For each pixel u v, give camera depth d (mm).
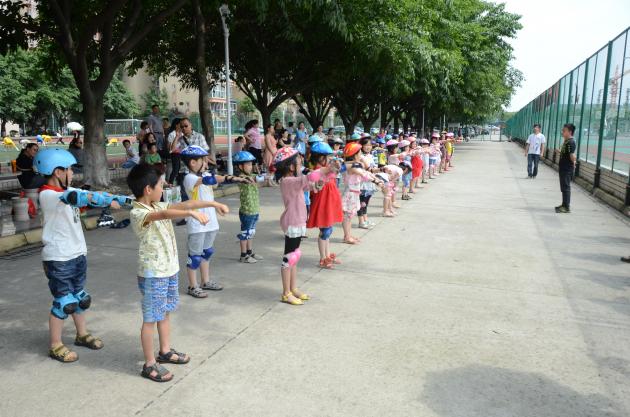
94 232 7816
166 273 3418
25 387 3311
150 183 3363
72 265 3646
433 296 5035
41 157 3557
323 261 6004
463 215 9477
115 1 10414
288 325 4305
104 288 5211
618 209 10070
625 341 4027
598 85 13328
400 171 9281
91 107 11195
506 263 6234
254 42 18031
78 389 3287
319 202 5785
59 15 10398
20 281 5465
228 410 3031
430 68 18438
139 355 3783
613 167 11336
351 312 4605
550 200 11383
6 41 10773
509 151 33531
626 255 6641
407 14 17156
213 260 6324
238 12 15828
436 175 16766
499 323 4363
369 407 3062
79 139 13938
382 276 5691
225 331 4180
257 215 6070
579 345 3947
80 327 3891
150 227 3410
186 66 19875
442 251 6797
